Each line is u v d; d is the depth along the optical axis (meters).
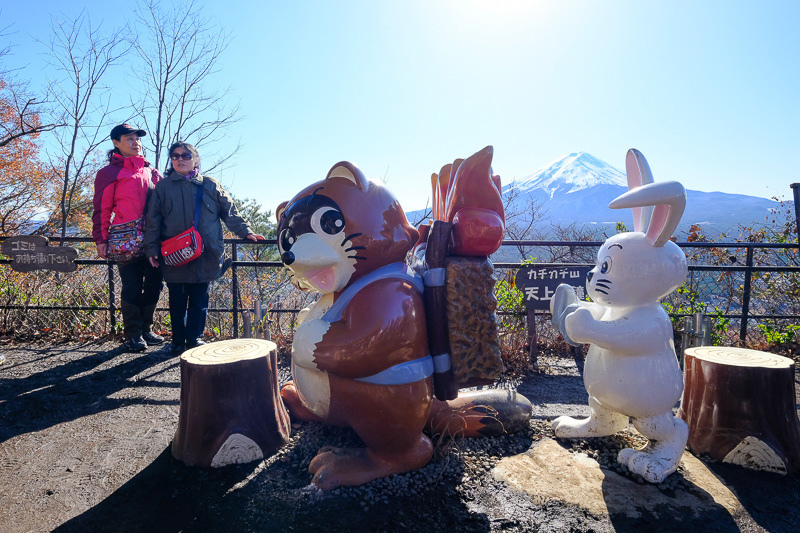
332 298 2.30
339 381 2.15
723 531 1.89
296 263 2.11
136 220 4.17
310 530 1.87
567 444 2.62
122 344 4.78
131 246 4.13
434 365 2.28
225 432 2.37
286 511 1.99
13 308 5.25
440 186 2.77
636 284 2.21
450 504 2.04
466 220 2.28
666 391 2.21
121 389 3.56
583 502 2.05
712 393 2.49
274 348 2.66
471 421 2.61
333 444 2.54
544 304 4.35
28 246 4.89
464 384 2.32
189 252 3.94
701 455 2.52
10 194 12.27
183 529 1.89
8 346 4.76
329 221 2.14
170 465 2.40
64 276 5.65
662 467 2.21
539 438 2.71
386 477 2.21
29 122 11.27
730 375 2.43
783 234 6.12
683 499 2.09
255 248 6.31
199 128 11.78
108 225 4.16
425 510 2.00
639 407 2.24
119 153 4.25
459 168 2.36
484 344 2.33
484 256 2.36
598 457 2.46
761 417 2.38
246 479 2.25
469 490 2.14
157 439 2.72
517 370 4.18
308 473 2.28
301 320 2.62
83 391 3.51
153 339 4.71
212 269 4.22
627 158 2.43
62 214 11.76
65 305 5.41
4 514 2.00
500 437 2.68
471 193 2.32
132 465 2.41
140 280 4.44
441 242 2.28
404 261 2.35
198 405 2.36
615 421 2.60
